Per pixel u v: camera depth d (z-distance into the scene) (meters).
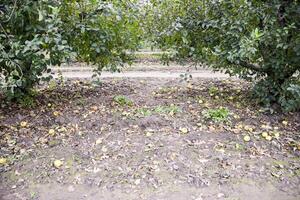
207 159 4.58
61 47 4.86
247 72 6.62
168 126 5.45
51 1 5.44
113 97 6.99
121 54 6.91
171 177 4.23
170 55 6.36
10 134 5.40
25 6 5.02
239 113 6.07
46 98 6.99
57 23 5.05
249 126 5.52
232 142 5.01
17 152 4.89
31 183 4.21
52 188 4.11
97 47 6.10
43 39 4.95
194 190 4.02
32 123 5.76
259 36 5.10
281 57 5.77
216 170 4.37
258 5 5.65
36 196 3.97
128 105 6.46
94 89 7.75
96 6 5.88
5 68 5.47
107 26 6.20
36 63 5.18
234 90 7.57
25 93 6.66
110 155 4.69
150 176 4.25
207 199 3.88
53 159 4.66
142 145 4.89
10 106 6.50
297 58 5.66
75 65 11.92
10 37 5.22
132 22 6.25
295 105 5.52
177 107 6.16
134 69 10.84
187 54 6.62
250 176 4.27
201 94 7.25
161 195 3.94
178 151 4.73
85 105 6.54
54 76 9.72
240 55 5.32
